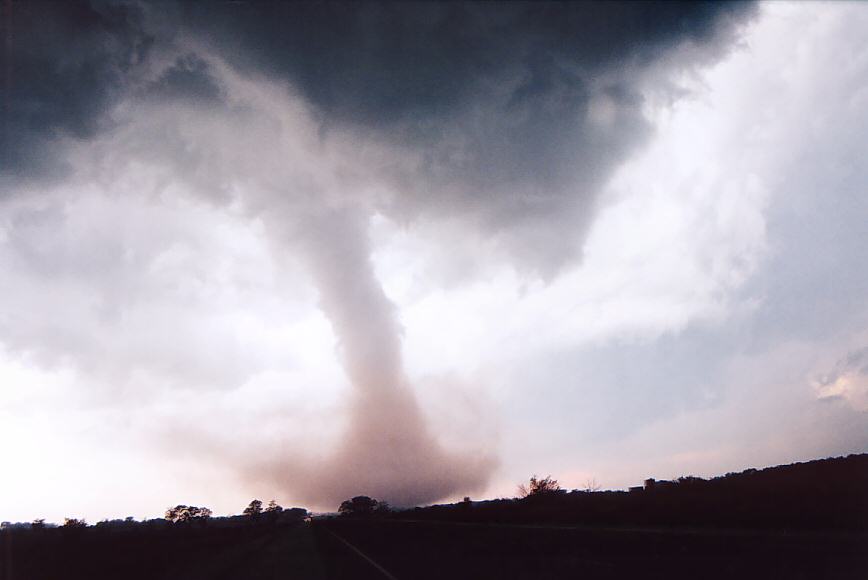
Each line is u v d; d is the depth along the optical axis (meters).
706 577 12.47
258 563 22.73
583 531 28.38
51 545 44.31
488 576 13.80
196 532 75.12
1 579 23.94
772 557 14.49
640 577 12.81
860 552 14.12
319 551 27.36
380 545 29.05
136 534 68.12
